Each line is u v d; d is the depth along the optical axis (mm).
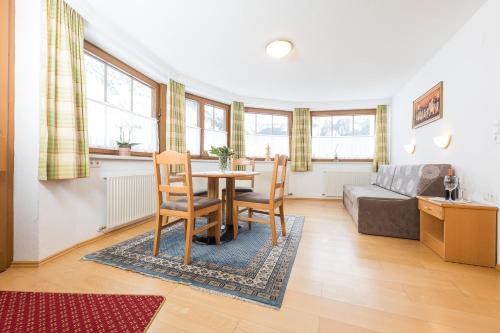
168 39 2547
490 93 1887
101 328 1084
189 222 1778
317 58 2943
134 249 2043
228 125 4840
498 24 1805
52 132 1751
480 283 1529
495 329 1090
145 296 1338
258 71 3404
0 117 1633
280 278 1555
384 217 2498
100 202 2346
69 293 1363
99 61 2543
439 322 1140
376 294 1386
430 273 1666
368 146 4930
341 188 4828
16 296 1329
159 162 1869
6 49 1655
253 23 2227
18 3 1702
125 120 2916
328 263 1815
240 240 2330
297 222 3057
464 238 1839
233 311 1218
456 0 1887
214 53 2861
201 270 1664
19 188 1702
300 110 5020
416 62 3025
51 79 1743
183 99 3645
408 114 3736
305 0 1892
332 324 1121
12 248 1696
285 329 1089
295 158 5031
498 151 1790
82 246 2105
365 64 3105
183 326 1104
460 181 2260
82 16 2016
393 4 1929
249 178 3207
